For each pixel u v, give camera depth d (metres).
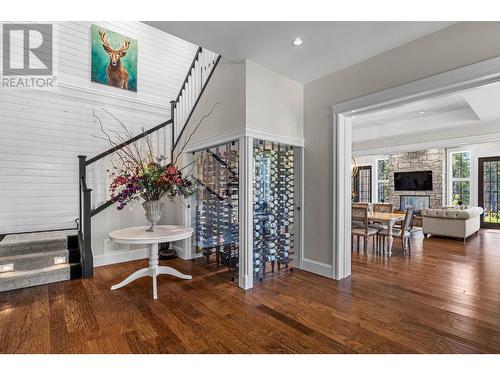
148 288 3.08
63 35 4.45
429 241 5.79
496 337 2.04
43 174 4.16
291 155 3.76
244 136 3.06
